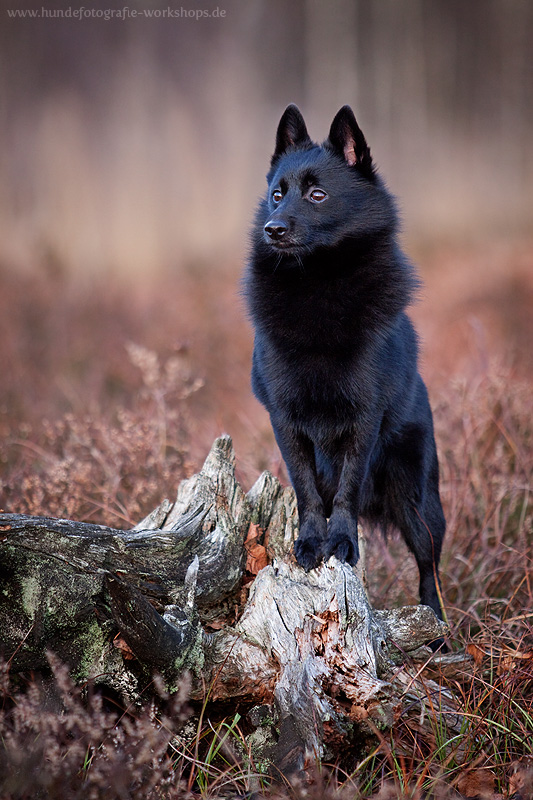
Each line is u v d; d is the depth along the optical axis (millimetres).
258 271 7223
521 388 11383
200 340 16766
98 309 19625
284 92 49031
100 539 5375
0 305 18422
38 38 41344
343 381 6641
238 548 6020
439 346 16484
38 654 5168
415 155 46344
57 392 14469
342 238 6984
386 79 52000
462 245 29078
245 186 35375
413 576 7941
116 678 5215
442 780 4848
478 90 55625
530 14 55438
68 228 27922
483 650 5992
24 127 36594
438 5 55656
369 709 4965
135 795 4480
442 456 10078
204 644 5219
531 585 7488
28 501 7793
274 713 5129
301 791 4504
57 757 4453
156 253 27094
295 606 5434
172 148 36750
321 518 6598
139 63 42156
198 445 10891
